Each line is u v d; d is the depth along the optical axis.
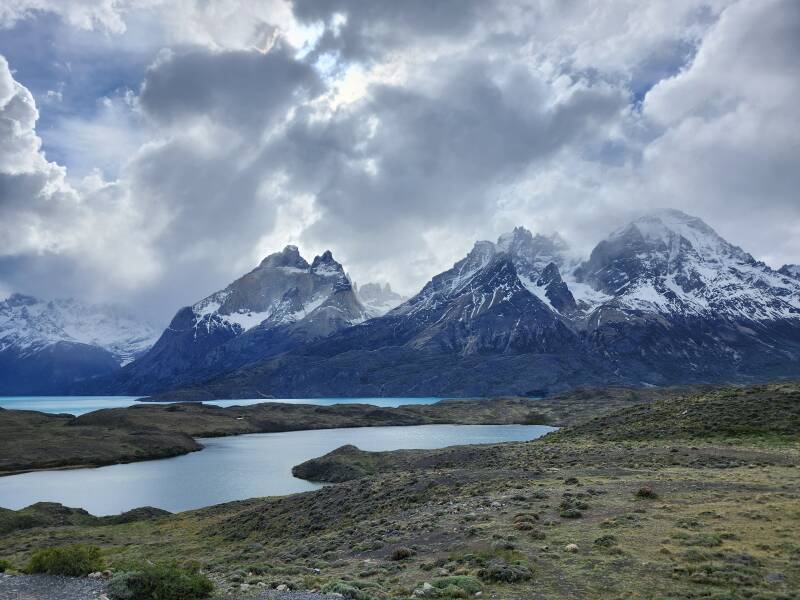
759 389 97.88
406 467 83.75
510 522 38.03
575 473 56.88
